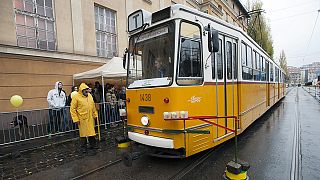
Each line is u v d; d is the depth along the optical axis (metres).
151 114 4.49
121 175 4.25
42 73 9.54
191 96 4.35
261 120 10.01
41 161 5.17
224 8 28.91
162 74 4.40
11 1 8.72
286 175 4.00
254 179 3.88
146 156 5.24
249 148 5.68
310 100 20.70
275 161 4.71
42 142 6.50
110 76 8.97
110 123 8.55
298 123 8.95
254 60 7.95
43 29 9.91
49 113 6.89
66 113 7.24
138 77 4.95
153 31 4.71
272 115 11.48
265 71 10.43
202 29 4.69
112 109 8.66
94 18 12.07
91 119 5.90
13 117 6.19
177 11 4.29
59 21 10.38
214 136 4.90
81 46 11.27
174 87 4.11
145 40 4.87
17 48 8.65
